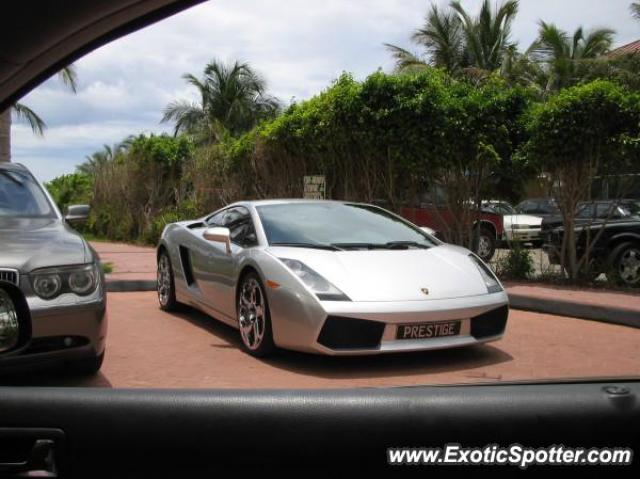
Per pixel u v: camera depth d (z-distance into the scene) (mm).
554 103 8570
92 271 3904
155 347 5223
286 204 5715
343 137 9664
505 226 15570
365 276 4453
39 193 4926
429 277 4590
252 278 4824
